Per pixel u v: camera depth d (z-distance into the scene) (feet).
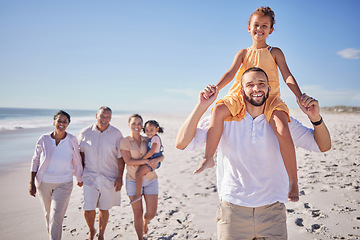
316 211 15.23
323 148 7.78
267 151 7.43
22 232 14.74
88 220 13.60
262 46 9.55
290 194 6.89
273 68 9.24
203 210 17.04
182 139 7.48
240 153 7.47
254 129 7.48
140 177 13.29
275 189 7.38
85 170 13.84
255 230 7.30
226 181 7.64
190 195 20.03
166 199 19.27
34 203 19.21
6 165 31.78
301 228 13.44
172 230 14.53
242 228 7.34
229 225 7.42
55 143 13.34
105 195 13.64
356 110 167.94
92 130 14.07
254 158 7.43
